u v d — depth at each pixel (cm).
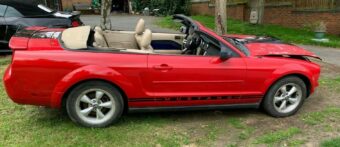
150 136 443
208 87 469
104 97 448
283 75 491
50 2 1944
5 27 845
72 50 431
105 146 414
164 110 470
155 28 1459
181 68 451
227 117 509
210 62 463
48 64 417
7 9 855
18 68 416
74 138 430
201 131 461
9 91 424
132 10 2489
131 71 436
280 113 507
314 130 465
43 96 427
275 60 494
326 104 562
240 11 1739
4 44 859
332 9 1327
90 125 452
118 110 452
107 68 429
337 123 485
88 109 446
